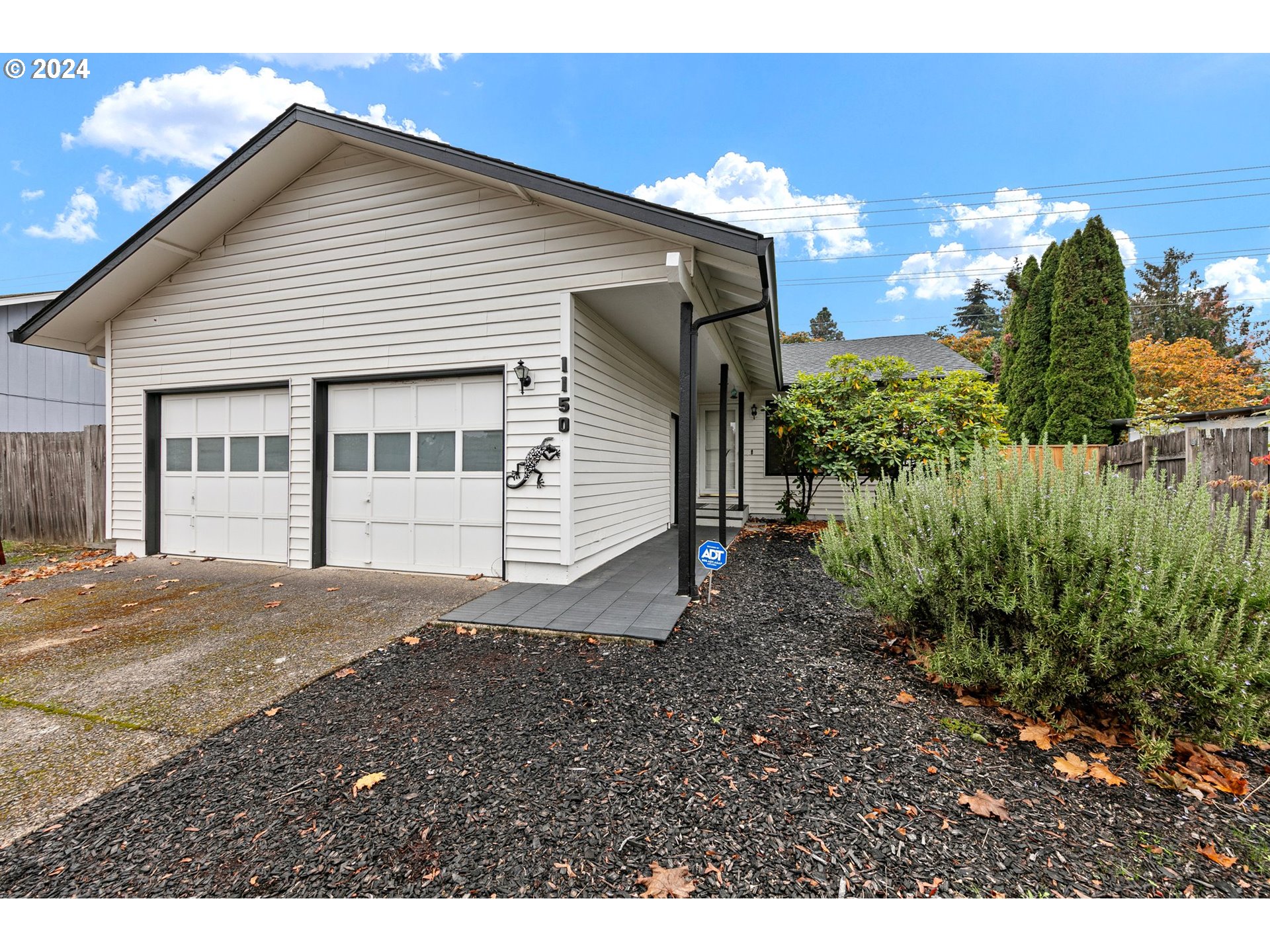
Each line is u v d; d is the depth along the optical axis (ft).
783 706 8.46
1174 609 6.61
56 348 22.39
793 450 31.14
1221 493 12.77
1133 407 40.04
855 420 26.96
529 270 16.19
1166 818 5.79
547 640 11.72
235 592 15.83
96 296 20.06
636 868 5.12
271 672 9.95
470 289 16.80
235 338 19.57
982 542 8.49
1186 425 27.14
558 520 16.25
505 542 16.87
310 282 18.53
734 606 14.33
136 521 21.49
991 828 5.63
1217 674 6.26
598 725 7.90
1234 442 13.55
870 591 10.55
